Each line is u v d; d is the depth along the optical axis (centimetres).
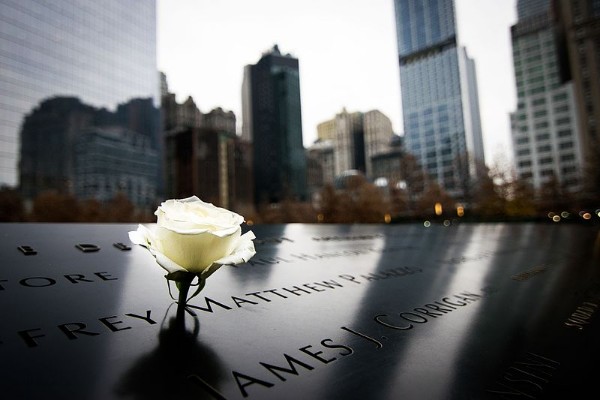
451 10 17150
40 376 119
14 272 222
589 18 9500
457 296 286
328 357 158
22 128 9869
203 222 136
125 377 123
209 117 19812
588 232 980
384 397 131
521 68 11138
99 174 11706
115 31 12462
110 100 12294
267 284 258
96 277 227
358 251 451
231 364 141
